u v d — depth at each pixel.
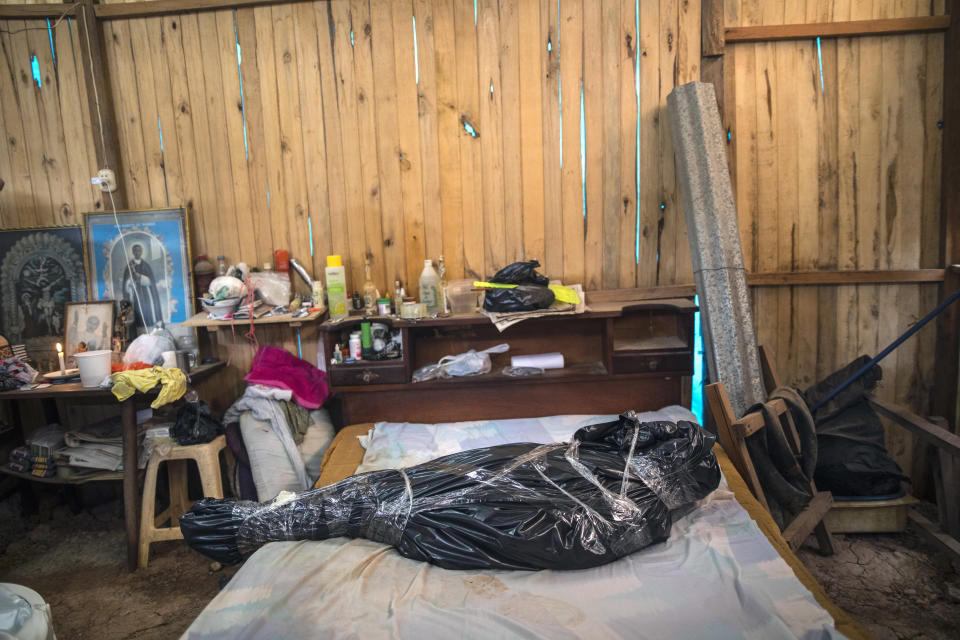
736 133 3.40
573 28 3.24
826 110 3.37
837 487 2.92
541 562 1.83
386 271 3.45
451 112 3.31
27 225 3.52
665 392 3.19
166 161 3.43
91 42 3.30
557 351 3.36
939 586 2.59
